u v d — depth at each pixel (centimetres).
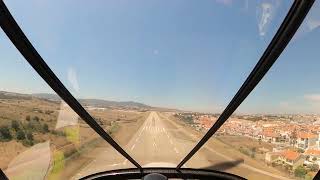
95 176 1323
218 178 1380
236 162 1848
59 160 1872
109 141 1598
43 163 1825
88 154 1792
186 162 1648
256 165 1980
